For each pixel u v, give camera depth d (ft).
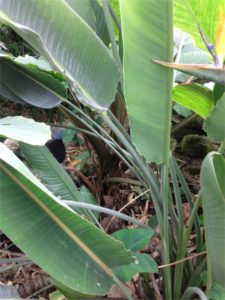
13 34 5.98
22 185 1.79
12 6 2.08
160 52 1.86
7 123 2.09
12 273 3.58
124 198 4.30
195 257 3.08
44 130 1.95
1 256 3.79
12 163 1.60
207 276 2.46
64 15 2.20
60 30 2.21
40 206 1.83
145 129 2.11
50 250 1.87
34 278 3.39
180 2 2.30
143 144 2.16
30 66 3.13
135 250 2.58
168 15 1.74
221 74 1.85
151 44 1.84
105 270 2.07
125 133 3.06
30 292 3.31
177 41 3.86
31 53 5.87
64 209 1.79
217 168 2.10
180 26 2.52
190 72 1.86
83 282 1.97
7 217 1.76
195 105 2.78
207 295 2.27
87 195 3.85
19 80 3.23
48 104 3.26
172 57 1.87
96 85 2.34
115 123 3.16
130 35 1.84
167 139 2.13
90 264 2.03
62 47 2.23
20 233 1.78
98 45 2.31
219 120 2.07
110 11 2.85
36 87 3.25
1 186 1.77
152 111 2.03
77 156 4.87
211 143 4.32
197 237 2.97
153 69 1.90
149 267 2.41
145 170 2.67
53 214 1.85
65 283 1.91
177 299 2.78
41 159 3.17
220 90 2.54
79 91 2.25
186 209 3.75
